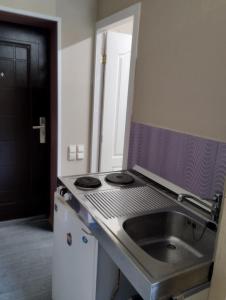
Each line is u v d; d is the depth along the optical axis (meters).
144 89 1.79
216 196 1.17
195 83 1.39
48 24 2.29
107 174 1.81
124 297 1.36
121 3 1.98
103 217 1.23
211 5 1.27
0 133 2.53
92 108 2.51
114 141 2.60
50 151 2.71
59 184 1.66
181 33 1.46
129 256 0.97
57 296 1.70
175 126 1.54
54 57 2.36
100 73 2.43
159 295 0.87
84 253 1.30
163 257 1.26
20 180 2.72
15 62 2.44
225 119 1.24
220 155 1.27
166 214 1.35
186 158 1.47
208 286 0.98
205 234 1.21
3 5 2.03
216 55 1.27
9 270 2.09
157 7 1.62
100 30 2.29
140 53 1.81
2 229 2.65
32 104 2.60
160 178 1.67
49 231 2.67
